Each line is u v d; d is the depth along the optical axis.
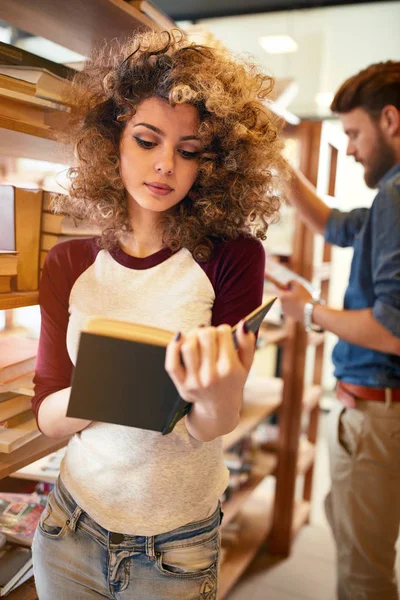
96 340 0.70
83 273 0.99
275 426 2.75
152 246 0.99
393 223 1.39
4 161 1.35
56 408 0.97
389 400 1.53
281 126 1.15
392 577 1.61
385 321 1.40
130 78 0.90
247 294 0.95
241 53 1.07
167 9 3.01
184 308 0.93
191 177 0.94
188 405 0.83
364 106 1.56
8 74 1.04
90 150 0.99
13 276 1.06
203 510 0.98
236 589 2.18
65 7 1.19
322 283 2.61
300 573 2.32
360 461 1.57
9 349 1.18
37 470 1.41
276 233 2.50
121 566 0.96
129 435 0.94
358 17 2.96
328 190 2.43
